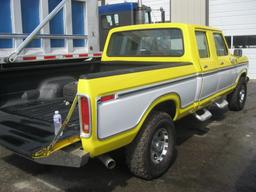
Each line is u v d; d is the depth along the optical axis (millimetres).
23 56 5734
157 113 4191
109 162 3502
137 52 5844
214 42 6121
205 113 5738
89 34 7129
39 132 3822
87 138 3199
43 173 4523
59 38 6469
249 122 7168
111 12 11875
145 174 4090
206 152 5309
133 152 3998
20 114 4391
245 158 5059
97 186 4145
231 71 6891
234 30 14617
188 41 5180
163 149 4379
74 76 5645
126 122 3584
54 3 6340
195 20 15234
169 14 16016
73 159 3199
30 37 5699
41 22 5879
